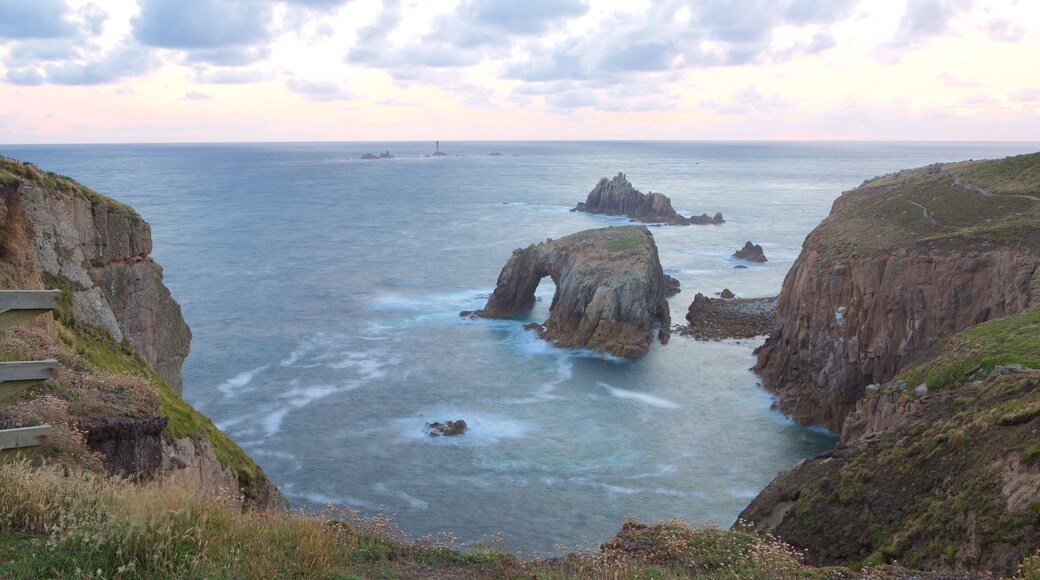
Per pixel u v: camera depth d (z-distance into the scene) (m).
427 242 150.12
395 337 82.25
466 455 51.53
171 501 11.38
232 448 27.09
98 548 9.86
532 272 93.00
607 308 78.06
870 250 63.06
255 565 10.34
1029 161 77.44
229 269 121.00
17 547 10.00
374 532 13.51
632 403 61.97
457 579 12.28
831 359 59.03
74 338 25.69
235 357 73.94
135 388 19.30
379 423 57.25
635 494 45.78
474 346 79.00
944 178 82.00
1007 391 28.70
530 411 59.94
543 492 46.03
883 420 39.28
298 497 45.16
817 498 28.91
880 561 23.22
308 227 172.25
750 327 84.94
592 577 12.77
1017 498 20.77
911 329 56.78
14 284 24.25
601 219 183.25
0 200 24.31
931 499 24.36
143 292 33.69
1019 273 52.97
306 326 86.12
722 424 57.66
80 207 29.89
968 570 19.92
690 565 14.11
